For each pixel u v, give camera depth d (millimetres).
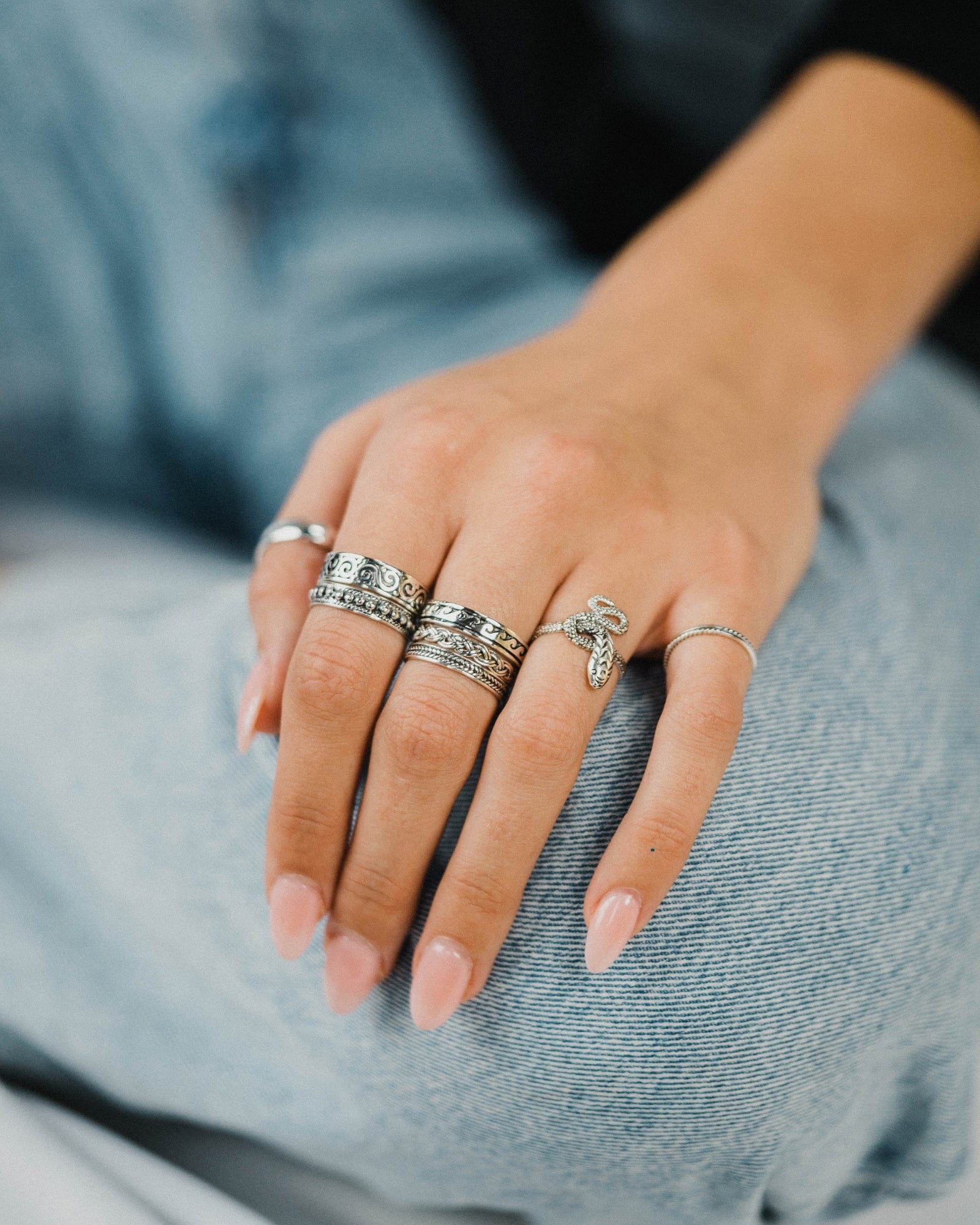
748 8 844
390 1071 353
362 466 365
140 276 607
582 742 339
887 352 450
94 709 393
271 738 364
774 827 345
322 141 604
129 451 653
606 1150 345
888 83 478
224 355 611
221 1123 397
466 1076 344
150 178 584
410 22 640
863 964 340
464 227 647
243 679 373
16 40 538
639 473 368
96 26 546
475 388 384
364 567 346
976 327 715
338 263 609
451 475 358
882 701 366
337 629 342
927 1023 358
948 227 466
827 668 369
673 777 340
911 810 353
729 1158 346
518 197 713
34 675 411
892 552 406
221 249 596
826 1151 364
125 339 621
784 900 340
